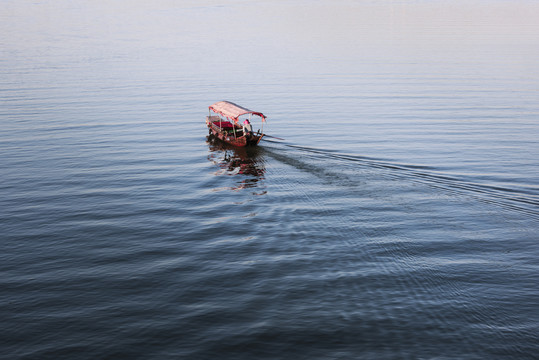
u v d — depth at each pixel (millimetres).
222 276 23750
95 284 23266
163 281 23469
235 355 18250
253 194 34469
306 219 29812
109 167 41812
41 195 35281
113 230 29359
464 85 74812
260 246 26719
